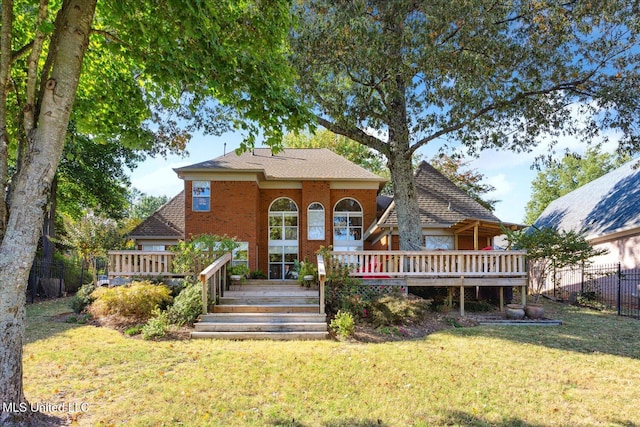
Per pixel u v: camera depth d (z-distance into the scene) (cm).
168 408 501
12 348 414
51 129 436
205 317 998
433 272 1239
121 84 732
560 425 469
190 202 1691
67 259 2328
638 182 1797
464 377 633
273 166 1933
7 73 438
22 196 421
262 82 604
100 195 2381
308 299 1136
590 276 1683
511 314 1155
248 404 519
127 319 1039
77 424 452
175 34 561
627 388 591
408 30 1092
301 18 1169
